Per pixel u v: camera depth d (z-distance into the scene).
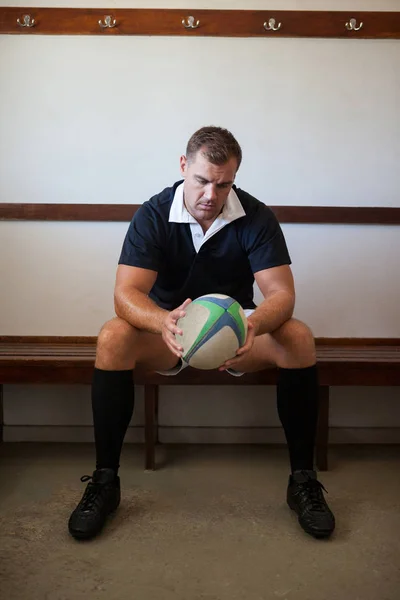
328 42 3.01
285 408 2.21
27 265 3.07
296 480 2.19
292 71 3.02
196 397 3.07
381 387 3.10
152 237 2.28
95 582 1.78
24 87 3.00
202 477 2.63
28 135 3.02
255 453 2.95
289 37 3.00
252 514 2.26
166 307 2.45
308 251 3.09
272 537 2.08
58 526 2.14
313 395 2.19
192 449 3.00
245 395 3.08
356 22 2.99
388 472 2.72
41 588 1.74
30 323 3.10
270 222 2.33
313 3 3.00
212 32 2.99
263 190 3.07
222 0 3.00
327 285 3.11
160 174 3.05
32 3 2.98
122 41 3.00
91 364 2.61
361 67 3.02
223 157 2.06
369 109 3.04
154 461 2.75
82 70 3.00
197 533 2.10
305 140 3.05
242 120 3.04
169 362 2.33
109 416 2.14
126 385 2.16
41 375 2.62
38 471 2.67
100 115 3.02
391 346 3.08
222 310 1.90
